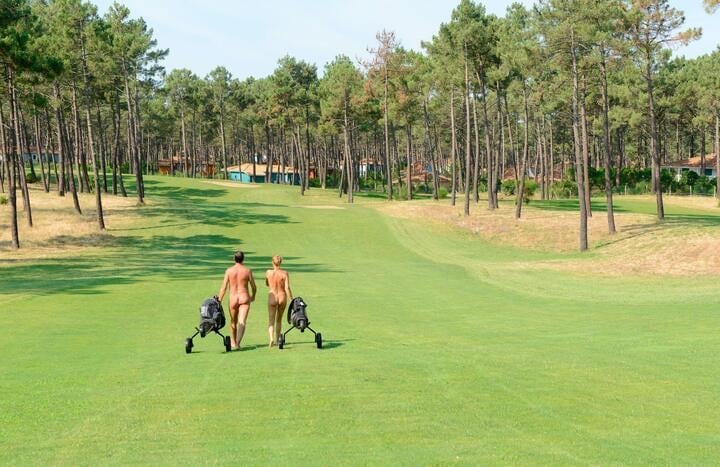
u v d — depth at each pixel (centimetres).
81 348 1462
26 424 874
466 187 6262
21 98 5256
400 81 8019
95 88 6838
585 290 2811
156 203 6962
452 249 5041
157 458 736
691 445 775
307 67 11394
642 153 12325
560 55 4788
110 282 2881
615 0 4641
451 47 6406
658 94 8200
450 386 1077
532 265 3981
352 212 6594
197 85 12875
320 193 9838
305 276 3272
